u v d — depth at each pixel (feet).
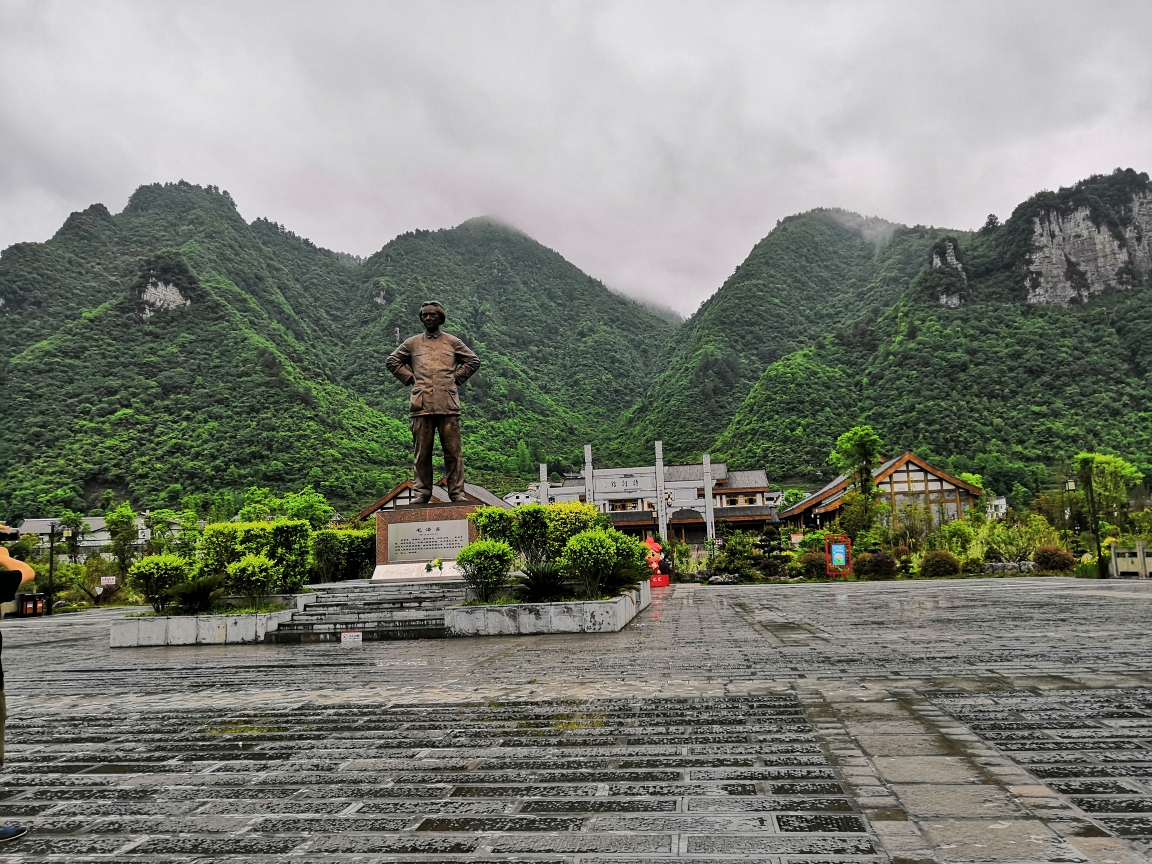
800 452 280.72
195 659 33.30
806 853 8.80
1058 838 9.09
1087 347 302.86
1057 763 12.30
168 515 192.85
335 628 39.40
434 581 48.01
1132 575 82.38
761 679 21.40
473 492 161.48
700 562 128.36
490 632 37.55
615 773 12.48
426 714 18.30
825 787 11.37
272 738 16.37
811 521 188.14
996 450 246.47
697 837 9.45
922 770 12.10
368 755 14.42
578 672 24.02
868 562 105.09
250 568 41.19
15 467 285.84
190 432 312.09
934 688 19.20
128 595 121.49
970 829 9.46
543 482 203.72
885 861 8.50
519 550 44.45
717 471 219.82
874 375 319.47
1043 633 31.04
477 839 9.65
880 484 161.68
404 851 9.35
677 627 38.60
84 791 12.67
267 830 10.37
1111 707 16.44
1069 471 156.04
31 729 18.28
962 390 287.89
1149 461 223.92
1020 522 140.77
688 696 19.12
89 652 38.55
